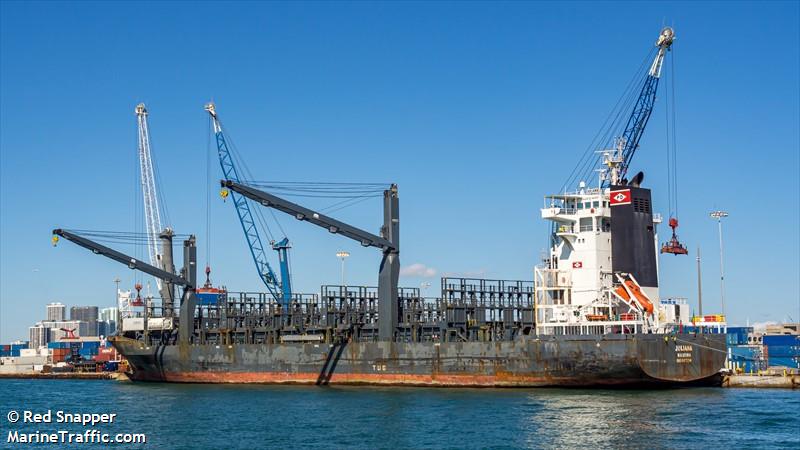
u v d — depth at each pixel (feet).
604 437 247.50
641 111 449.48
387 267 397.19
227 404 344.49
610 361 335.88
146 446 256.73
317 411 312.09
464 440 247.91
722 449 229.66
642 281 383.65
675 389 349.41
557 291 391.86
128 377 510.99
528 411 293.64
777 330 645.51
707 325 399.24
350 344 398.83
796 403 305.53
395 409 308.19
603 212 382.83
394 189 398.62
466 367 366.22
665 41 440.86
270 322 465.47
